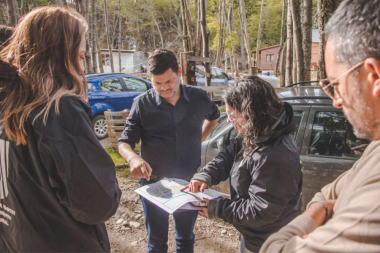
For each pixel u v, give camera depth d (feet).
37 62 3.58
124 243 10.39
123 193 14.23
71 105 3.60
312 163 9.27
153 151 7.25
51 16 3.68
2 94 3.53
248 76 4.95
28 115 3.43
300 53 16.92
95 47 49.26
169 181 6.63
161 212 7.26
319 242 2.06
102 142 23.17
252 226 4.70
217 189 11.89
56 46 3.66
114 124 20.42
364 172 2.21
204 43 19.86
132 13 132.98
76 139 3.55
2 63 3.51
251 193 4.66
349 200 2.12
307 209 3.19
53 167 3.54
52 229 3.79
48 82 3.54
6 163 3.72
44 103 3.51
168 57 6.70
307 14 16.15
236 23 103.96
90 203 3.68
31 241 3.77
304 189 9.43
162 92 6.88
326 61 2.36
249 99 4.55
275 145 4.54
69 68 3.77
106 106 23.58
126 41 146.82
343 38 2.11
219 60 51.08
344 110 2.28
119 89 24.93
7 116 3.45
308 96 10.25
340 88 2.21
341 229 1.95
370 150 2.33
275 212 4.44
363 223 1.85
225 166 6.14
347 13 2.11
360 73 2.03
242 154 5.23
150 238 7.42
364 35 1.95
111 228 11.32
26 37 3.63
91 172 3.63
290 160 4.45
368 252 1.79
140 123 7.31
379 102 2.02
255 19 108.99
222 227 11.32
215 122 8.60
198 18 20.10
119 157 19.51
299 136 9.72
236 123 4.99
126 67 113.50
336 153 9.07
